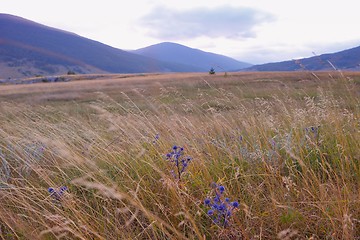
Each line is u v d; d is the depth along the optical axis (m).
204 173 2.96
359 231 2.05
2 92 33.41
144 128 4.79
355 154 3.19
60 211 2.44
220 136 4.60
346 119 4.47
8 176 3.29
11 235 2.31
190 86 21.75
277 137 3.90
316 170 3.08
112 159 3.62
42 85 47.50
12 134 4.99
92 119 7.78
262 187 2.81
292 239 2.09
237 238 2.02
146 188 2.86
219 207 2.08
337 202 2.22
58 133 4.85
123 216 2.46
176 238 2.14
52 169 3.68
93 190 2.93
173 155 2.84
